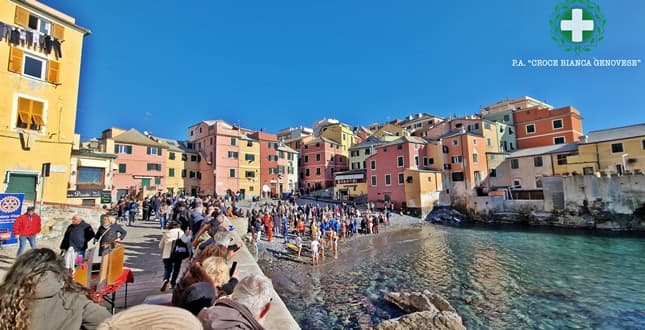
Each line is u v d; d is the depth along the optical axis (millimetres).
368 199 48406
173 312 1540
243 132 55281
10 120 15617
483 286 16000
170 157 46094
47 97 17094
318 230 24594
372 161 48688
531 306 13258
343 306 13578
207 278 3037
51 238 12617
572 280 16625
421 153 46406
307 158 61594
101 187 25828
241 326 1922
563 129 47438
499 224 39156
